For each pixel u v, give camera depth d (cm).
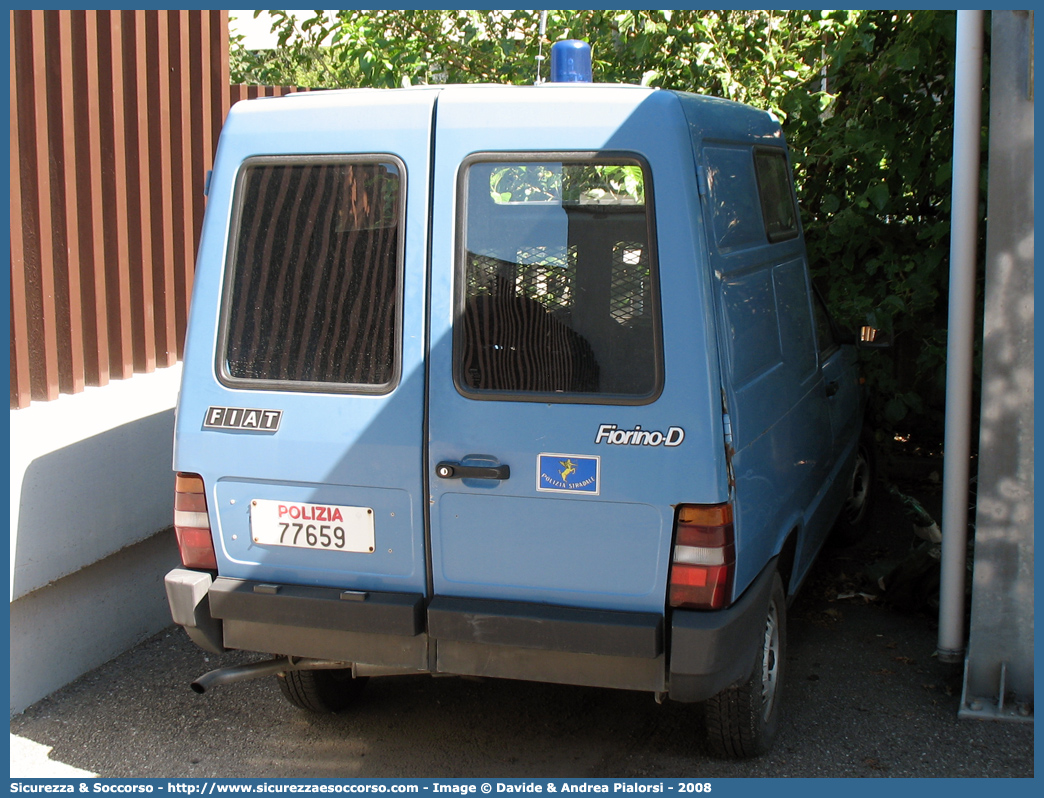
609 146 308
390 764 377
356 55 650
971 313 418
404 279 323
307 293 332
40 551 412
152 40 493
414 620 326
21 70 422
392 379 325
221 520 346
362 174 327
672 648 308
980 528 399
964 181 413
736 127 371
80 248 459
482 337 319
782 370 388
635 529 311
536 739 395
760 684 357
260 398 336
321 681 397
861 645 472
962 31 405
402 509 328
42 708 421
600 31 647
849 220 639
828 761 374
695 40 626
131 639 480
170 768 376
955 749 382
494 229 317
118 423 455
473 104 317
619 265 309
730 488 309
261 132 336
